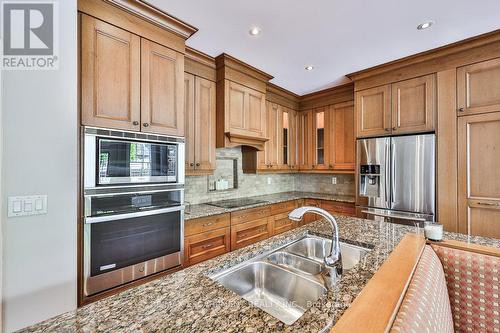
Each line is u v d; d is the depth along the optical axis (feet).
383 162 8.96
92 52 5.10
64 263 4.53
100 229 5.01
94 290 4.93
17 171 4.12
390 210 8.75
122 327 2.01
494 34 6.75
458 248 3.64
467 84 7.37
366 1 5.46
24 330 1.98
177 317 2.15
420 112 8.26
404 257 3.22
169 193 6.29
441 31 6.70
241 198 11.37
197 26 6.51
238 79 9.22
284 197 11.84
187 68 8.04
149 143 5.90
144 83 5.93
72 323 2.07
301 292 3.49
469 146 7.32
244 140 9.41
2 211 3.99
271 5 5.62
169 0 5.47
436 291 2.74
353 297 2.45
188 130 8.04
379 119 9.24
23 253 4.16
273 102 11.74
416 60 8.21
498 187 6.88
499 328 3.19
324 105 12.21
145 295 2.54
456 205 7.49
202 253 7.54
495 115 6.89
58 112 4.52
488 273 3.30
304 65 9.05
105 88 5.28
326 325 2.02
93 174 4.94
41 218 4.33
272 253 4.21
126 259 5.41
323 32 6.77
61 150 4.54
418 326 1.99
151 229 5.88
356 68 9.31
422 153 8.07
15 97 4.12
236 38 7.14
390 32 6.77
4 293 4.00
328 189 13.41
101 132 5.06
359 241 4.33
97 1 5.18
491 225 6.97
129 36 5.67
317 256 4.90
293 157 12.96
